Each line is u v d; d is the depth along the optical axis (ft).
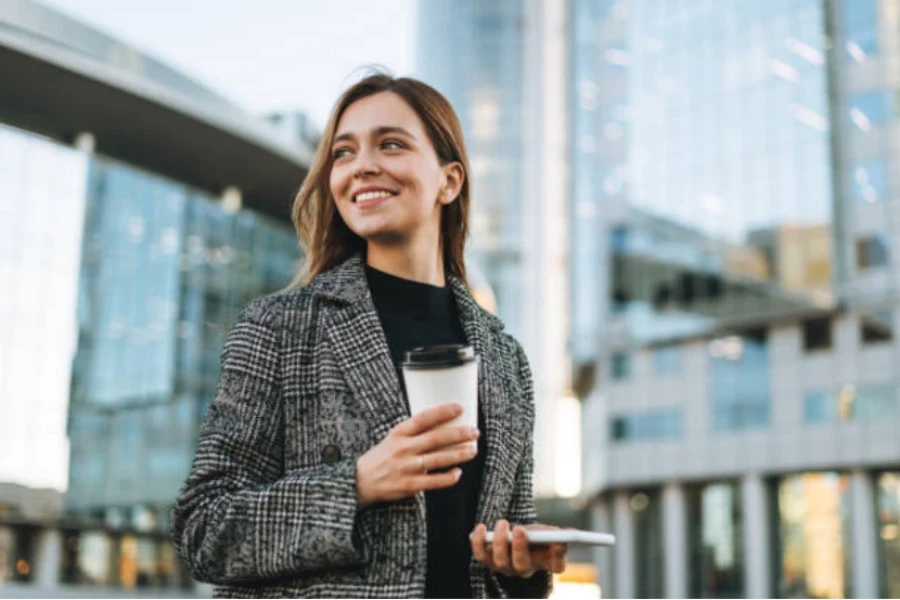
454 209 8.07
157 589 127.24
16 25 114.11
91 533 124.77
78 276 130.82
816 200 146.30
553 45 257.34
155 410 133.18
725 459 150.00
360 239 7.91
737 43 158.10
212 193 148.36
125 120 130.62
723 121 157.89
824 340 144.97
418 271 7.54
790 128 150.71
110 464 128.16
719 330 152.35
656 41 169.27
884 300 139.44
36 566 120.16
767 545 145.18
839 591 138.31
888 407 137.80
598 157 171.12
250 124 138.00
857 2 147.95
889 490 137.80
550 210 246.88
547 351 240.53
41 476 122.83
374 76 7.57
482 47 253.65
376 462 6.10
